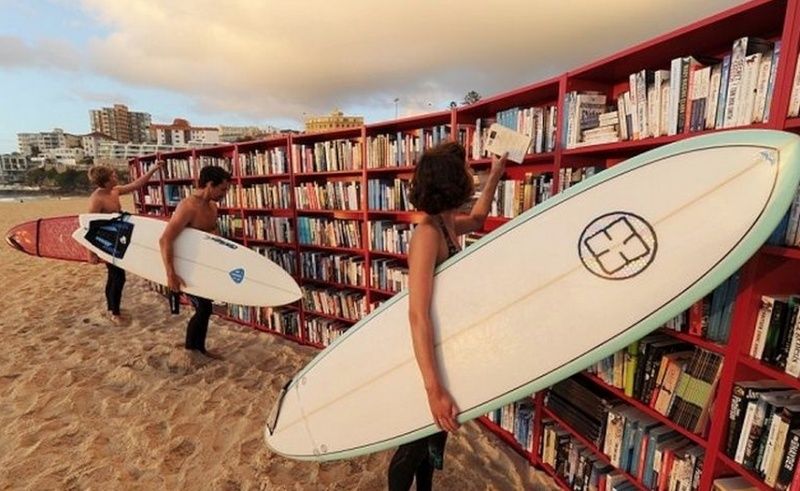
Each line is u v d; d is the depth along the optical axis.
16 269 5.11
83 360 2.59
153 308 3.72
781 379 0.89
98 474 1.61
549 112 1.63
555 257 1.16
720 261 0.92
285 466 1.70
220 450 1.79
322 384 1.53
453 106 2.16
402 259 2.87
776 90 0.88
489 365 1.16
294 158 3.15
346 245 2.93
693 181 0.98
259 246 3.64
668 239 1.00
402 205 2.51
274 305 2.70
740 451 1.00
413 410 1.28
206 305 2.66
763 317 0.95
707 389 1.08
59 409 2.04
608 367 1.42
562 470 1.62
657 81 1.17
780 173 0.84
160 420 2.00
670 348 1.25
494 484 1.64
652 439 1.26
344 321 3.05
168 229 2.38
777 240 0.93
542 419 1.72
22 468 1.62
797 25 0.83
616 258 1.07
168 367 2.55
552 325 1.13
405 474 1.24
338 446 1.43
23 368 2.46
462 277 1.20
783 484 0.89
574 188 1.19
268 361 2.77
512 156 1.51
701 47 1.19
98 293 4.14
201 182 2.63
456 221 1.41
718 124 1.02
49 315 3.44
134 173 5.25
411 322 0.98
